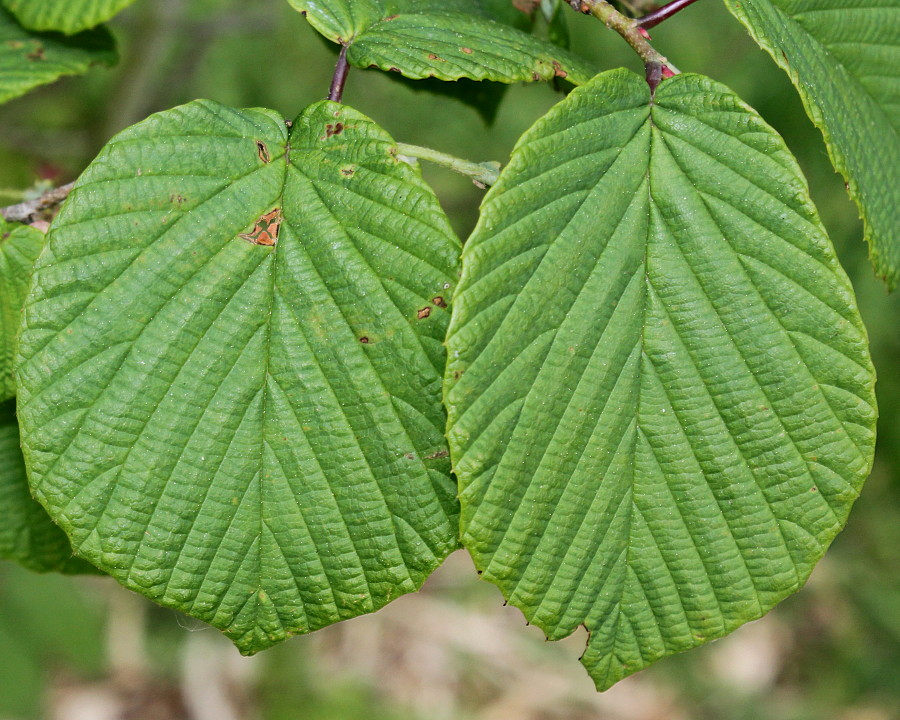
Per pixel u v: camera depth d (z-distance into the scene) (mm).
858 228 826
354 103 1041
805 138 793
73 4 549
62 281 506
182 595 514
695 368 510
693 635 517
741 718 1091
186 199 509
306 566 515
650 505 514
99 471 509
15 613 788
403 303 509
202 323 510
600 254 507
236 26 916
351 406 512
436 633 1148
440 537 514
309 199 510
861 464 509
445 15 529
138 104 888
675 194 508
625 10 581
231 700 1071
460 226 1008
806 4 526
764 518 512
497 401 504
